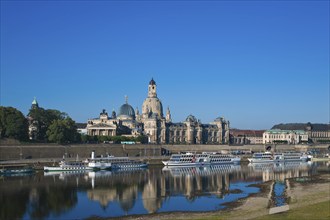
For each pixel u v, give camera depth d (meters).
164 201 124.88
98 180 174.75
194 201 124.69
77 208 113.94
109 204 119.62
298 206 106.88
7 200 123.44
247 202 120.00
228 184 165.00
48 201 122.88
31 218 102.06
